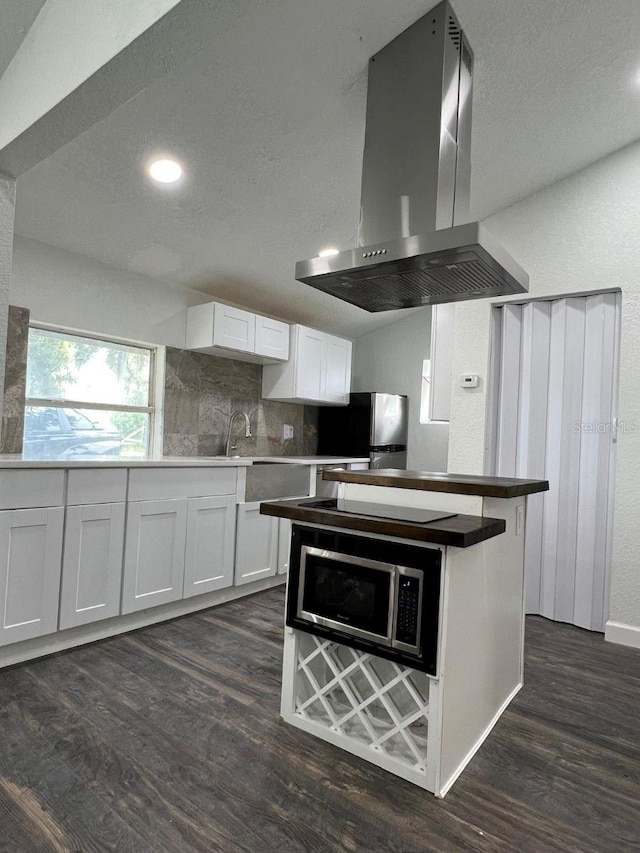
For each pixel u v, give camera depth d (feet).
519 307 11.48
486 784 5.42
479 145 9.57
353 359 19.21
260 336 13.43
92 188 8.96
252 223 10.80
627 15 7.09
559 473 10.87
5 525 7.37
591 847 4.60
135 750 5.72
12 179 5.80
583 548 10.51
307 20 6.42
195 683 7.29
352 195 10.29
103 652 8.21
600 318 10.52
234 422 14.15
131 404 12.12
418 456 17.69
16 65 5.42
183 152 8.48
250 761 5.62
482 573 6.11
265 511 6.45
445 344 12.33
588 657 8.94
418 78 6.88
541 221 11.00
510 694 7.29
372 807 5.00
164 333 12.40
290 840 4.54
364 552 5.70
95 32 4.34
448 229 5.97
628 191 10.05
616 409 10.25
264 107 7.78
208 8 3.70
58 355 10.77
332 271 6.94
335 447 16.87
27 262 9.93
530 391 11.23
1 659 7.52
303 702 6.53
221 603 10.80
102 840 4.44
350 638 5.76
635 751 6.11
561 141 9.66
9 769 5.32
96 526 8.43
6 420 9.59
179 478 9.70
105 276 11.21
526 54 7.64
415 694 5.44
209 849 4.40
